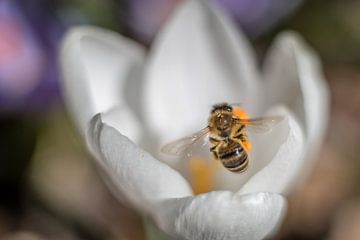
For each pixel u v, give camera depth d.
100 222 0.25
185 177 0.20
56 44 0.26
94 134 0.18
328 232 0.26
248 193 0.17
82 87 0.19
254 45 0.28
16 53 0.26
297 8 0.28
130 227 0.25
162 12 0.27
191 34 0.21
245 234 0.17
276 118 0.19
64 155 0.26
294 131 0.18
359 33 0.28
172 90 0.21
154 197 0.18
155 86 0.21
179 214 0.17
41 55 0.26
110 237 0.25
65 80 0.20
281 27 0.29
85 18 0.27
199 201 0.17
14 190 0.26
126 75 0.21
